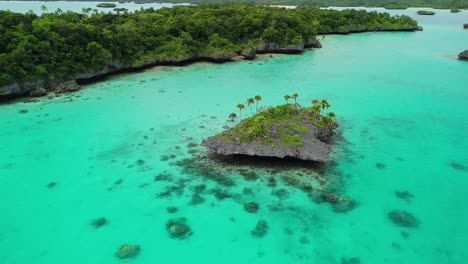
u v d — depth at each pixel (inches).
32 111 2091.5
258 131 1518.2
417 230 1139.9
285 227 1152.8
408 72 2997.0
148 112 2095.2
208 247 1072.8
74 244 1083.9
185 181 1403.8
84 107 2169.0
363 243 1084.5
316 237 1109.7
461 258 1027.9
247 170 1472.7
